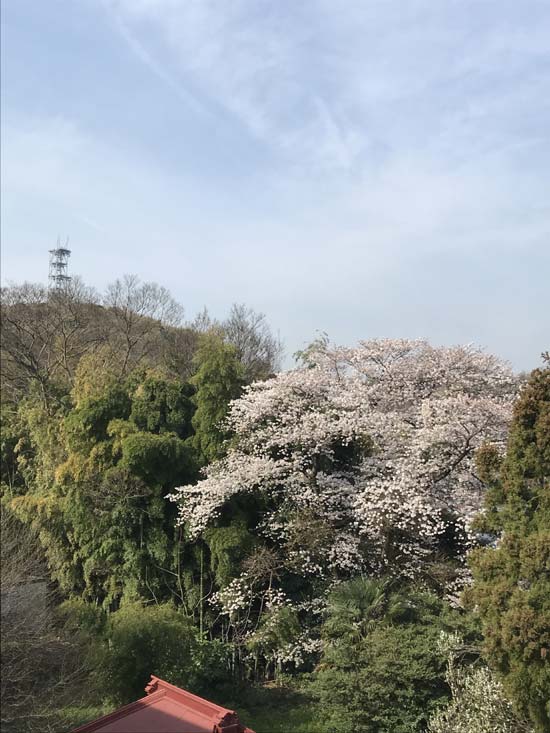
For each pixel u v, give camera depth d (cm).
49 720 1405
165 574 1981
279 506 2038
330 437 1941
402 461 1823
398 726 1378
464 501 1772
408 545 1805
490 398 1927
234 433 2148
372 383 2127
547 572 1094
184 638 1712
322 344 2233
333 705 1457
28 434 2620
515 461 1198
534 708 1070
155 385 2183
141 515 1967
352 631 1562
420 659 1417
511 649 1052
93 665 1532
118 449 2028
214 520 1952
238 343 4731
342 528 1928
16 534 1900
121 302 4041
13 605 1415
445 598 1681
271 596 1878
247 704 1744
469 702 1306
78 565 2133
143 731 1016
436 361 2125
